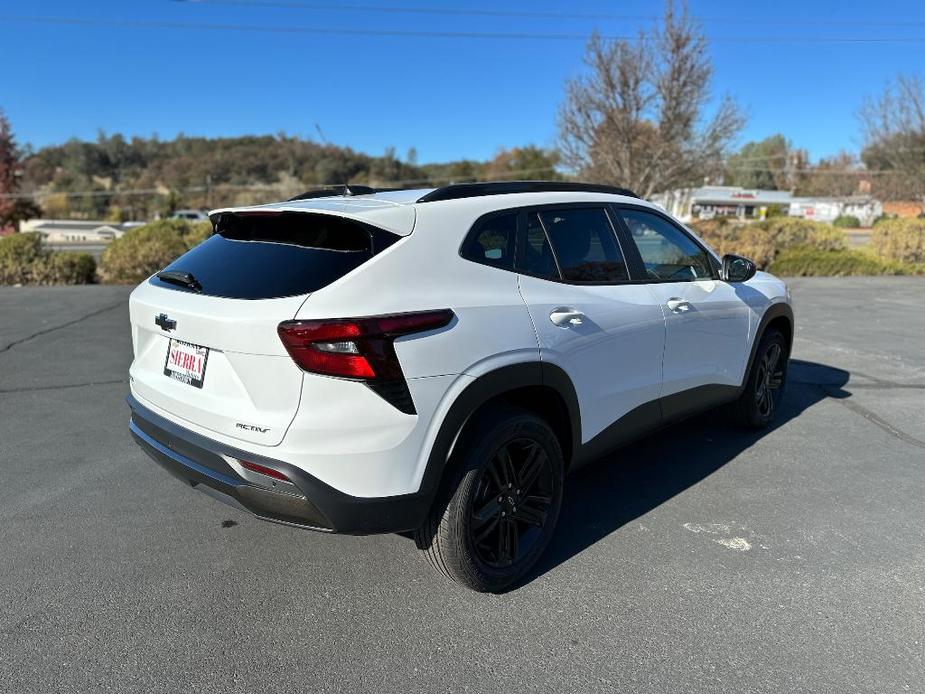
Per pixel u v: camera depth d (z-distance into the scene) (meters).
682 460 4.48
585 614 2.79
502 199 3.08
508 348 2.77
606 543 3.38
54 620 2.72
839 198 63.28
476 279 2.79
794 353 7.76
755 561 3.20
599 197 3.60
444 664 2.49
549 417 3.19
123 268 15.11
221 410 2.58
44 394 5.90
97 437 4.84
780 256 17.19
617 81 20.44
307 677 2.42
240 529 3.51
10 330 8.84
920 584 3.00
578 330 3.11
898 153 28.16
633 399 3.54
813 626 2.70
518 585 3.01
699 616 2.77
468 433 2.72
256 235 2.96
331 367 2.37
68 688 2.35
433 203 2.82
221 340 2.53
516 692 2.35
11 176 42.84
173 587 2.97
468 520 2.74
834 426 5.17
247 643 2.60
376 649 2.57
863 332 9.09
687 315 3.85
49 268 14.56
